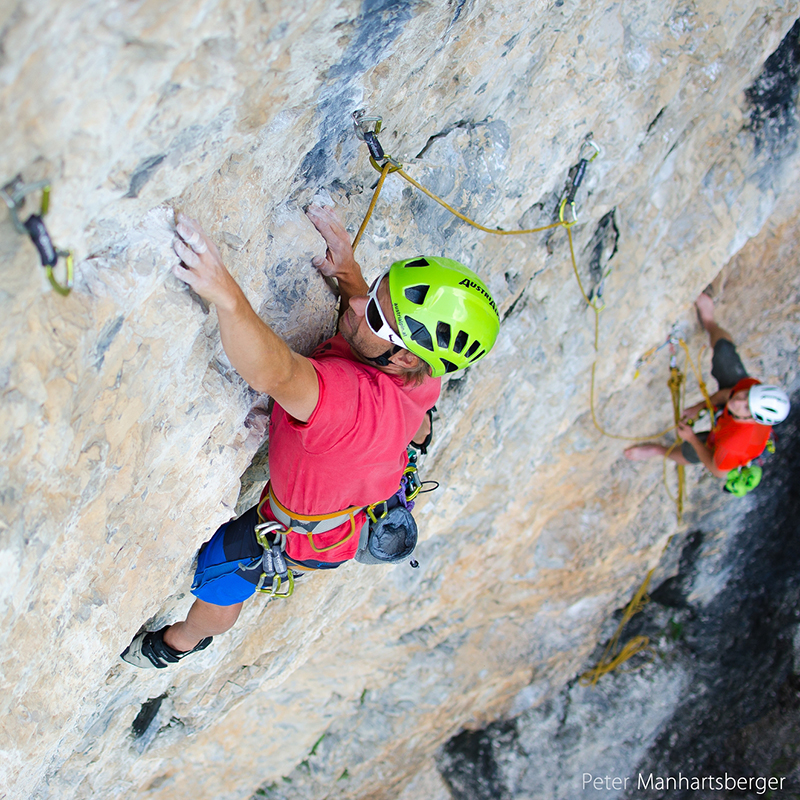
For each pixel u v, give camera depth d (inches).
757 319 235.0
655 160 148.9
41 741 90.1
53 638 81.9
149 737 146.0
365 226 99.6
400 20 76.1
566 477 212.7
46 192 50.9
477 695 240.7
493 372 148.7
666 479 238.2
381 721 218.2
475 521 191.0
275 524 92.3
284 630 146.9
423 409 87.7
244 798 204.7
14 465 61.7
